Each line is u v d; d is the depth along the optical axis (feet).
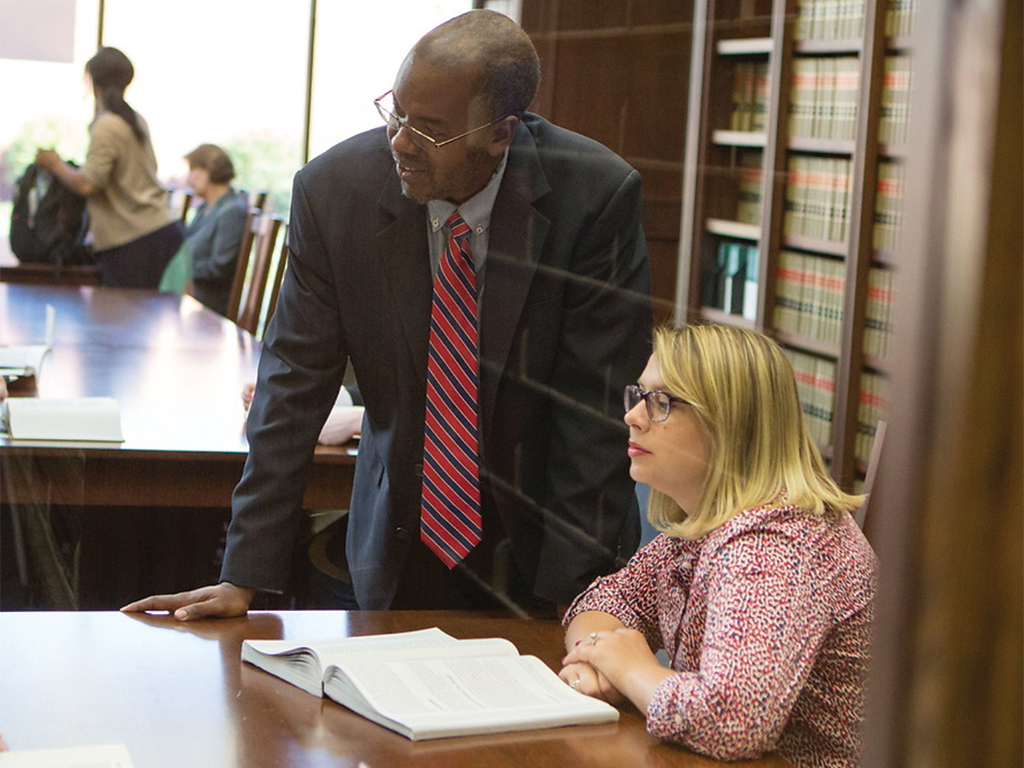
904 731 0.87
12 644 4.76
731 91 7.53
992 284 0.81
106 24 11.64
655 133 8.07
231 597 5.34
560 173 5.70
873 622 0.95
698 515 4.51
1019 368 0.81
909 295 0.87
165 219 12.07
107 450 7.47
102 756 3.70
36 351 10.16
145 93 11.64
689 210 7.60
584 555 5.74
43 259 12.62
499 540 5.90
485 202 5.60
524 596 5.86
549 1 8.82
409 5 7.22
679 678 4.11
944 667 0.84
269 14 9.23
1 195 12.50
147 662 4.64
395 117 5.36
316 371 5.74
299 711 4.22
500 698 4.30
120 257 12.34
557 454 5.81
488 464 5.86
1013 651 0.82
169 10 11.07
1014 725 0.83
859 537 4.30
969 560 0.83
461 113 5.26
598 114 8.76
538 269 5.68
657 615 5.07
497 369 5.77
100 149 11.93
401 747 3.92
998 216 0.80
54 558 7.50
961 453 0.83
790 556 4.16
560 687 4.45
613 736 4.12
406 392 5.84
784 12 6.64
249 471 5.61
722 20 7.65
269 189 10.95
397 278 5.64
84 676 4.45
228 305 11.86
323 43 8.18
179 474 7.49
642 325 5.78
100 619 5.13
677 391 4.51
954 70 0.83
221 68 10.87
